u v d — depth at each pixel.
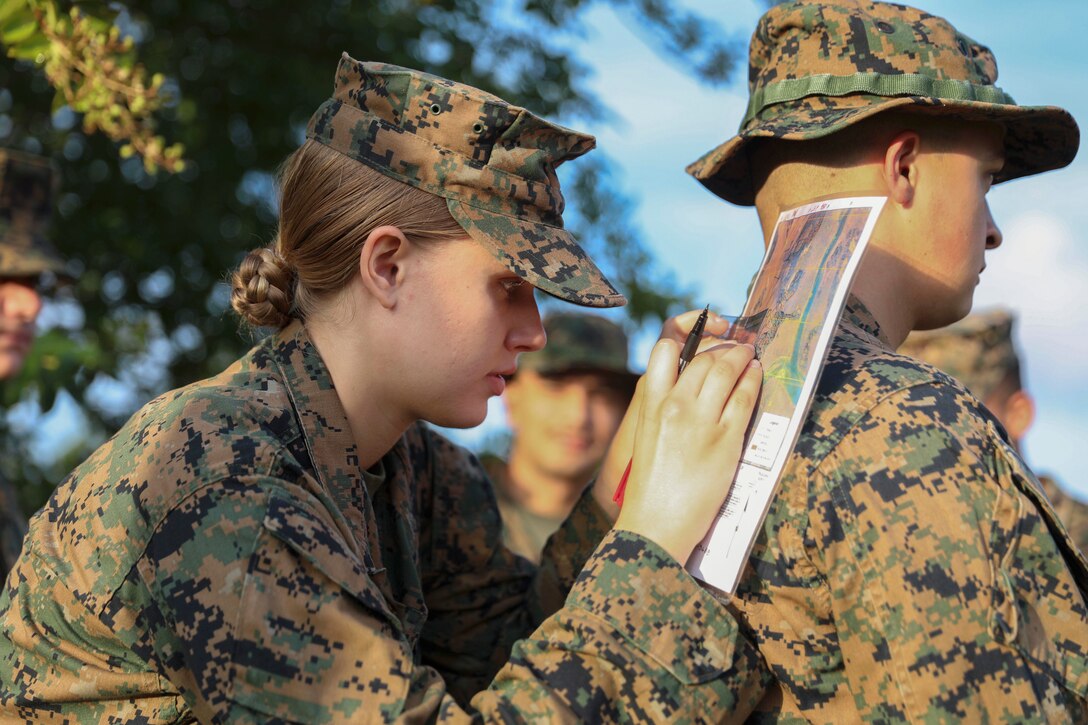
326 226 1.80
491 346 1.79
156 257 6.03
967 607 1.48
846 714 1.59
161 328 6.23
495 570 2.29
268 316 1.88
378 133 1.78
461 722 1.56
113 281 6.12
